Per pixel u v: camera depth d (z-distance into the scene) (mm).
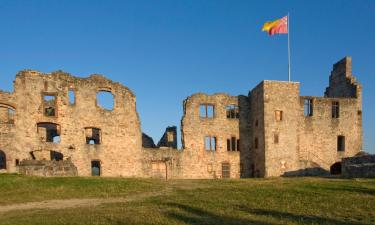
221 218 13539
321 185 23953
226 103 46438
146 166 42594
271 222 12680
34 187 25641
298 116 44969
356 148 46875
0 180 27672
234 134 46125
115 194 23641
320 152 45500
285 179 33438
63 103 40375
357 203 16297
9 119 41156
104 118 41875
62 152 39625
